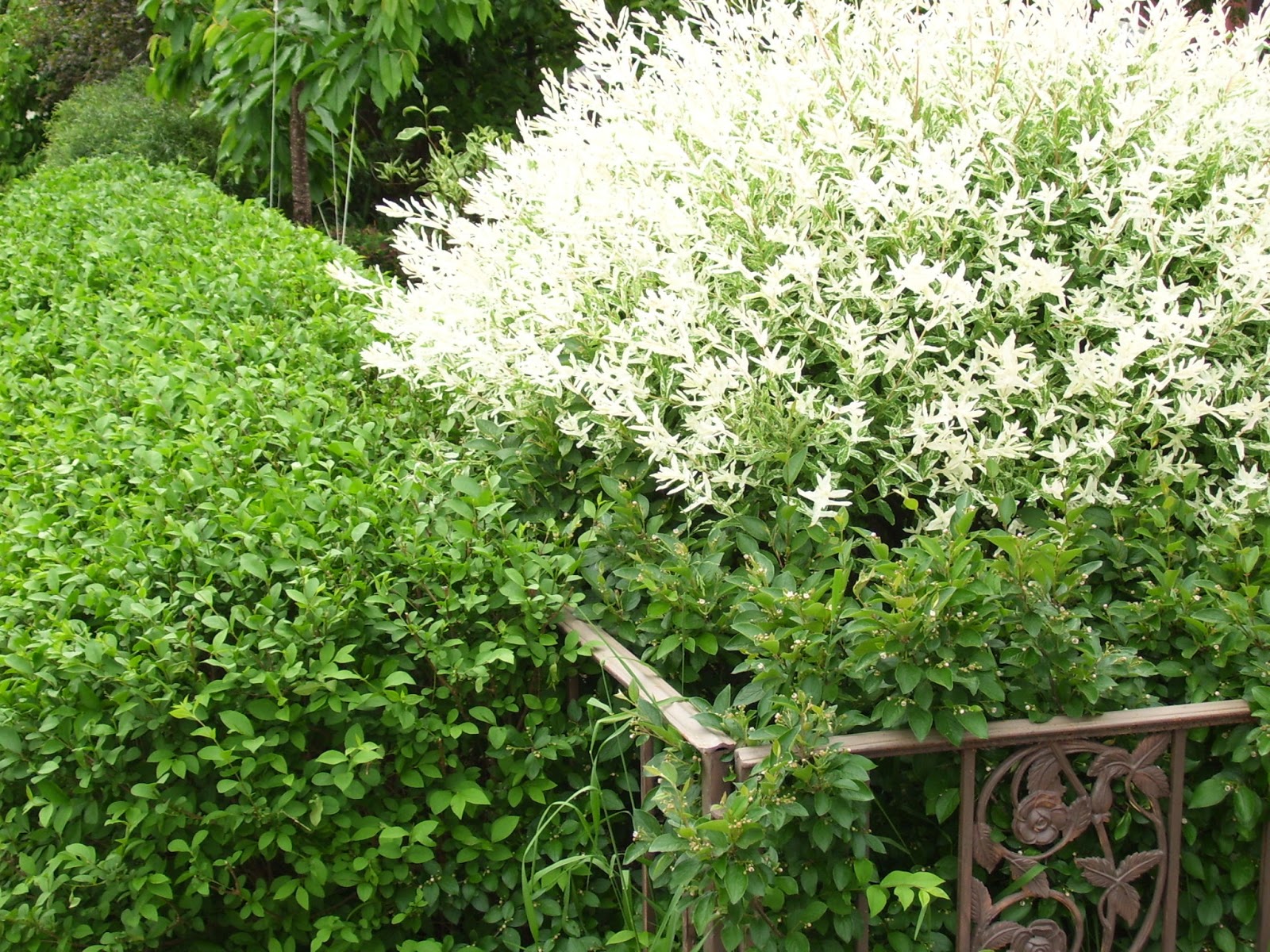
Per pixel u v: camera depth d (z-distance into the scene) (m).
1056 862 2.04
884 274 2.57
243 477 2.63
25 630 2.09
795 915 1.89
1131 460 2.49
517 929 2.29
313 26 6.38
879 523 2.69
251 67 6.42
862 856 1.87
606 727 2.38
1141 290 2.49
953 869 2.09
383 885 2.18
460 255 3.19
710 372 2.28
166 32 7.59
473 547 2.34
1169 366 2.25
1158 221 2.39
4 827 2.07
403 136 6.69
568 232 2.79
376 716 2.19
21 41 11.28
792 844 1.90
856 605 2.12
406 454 2.94
